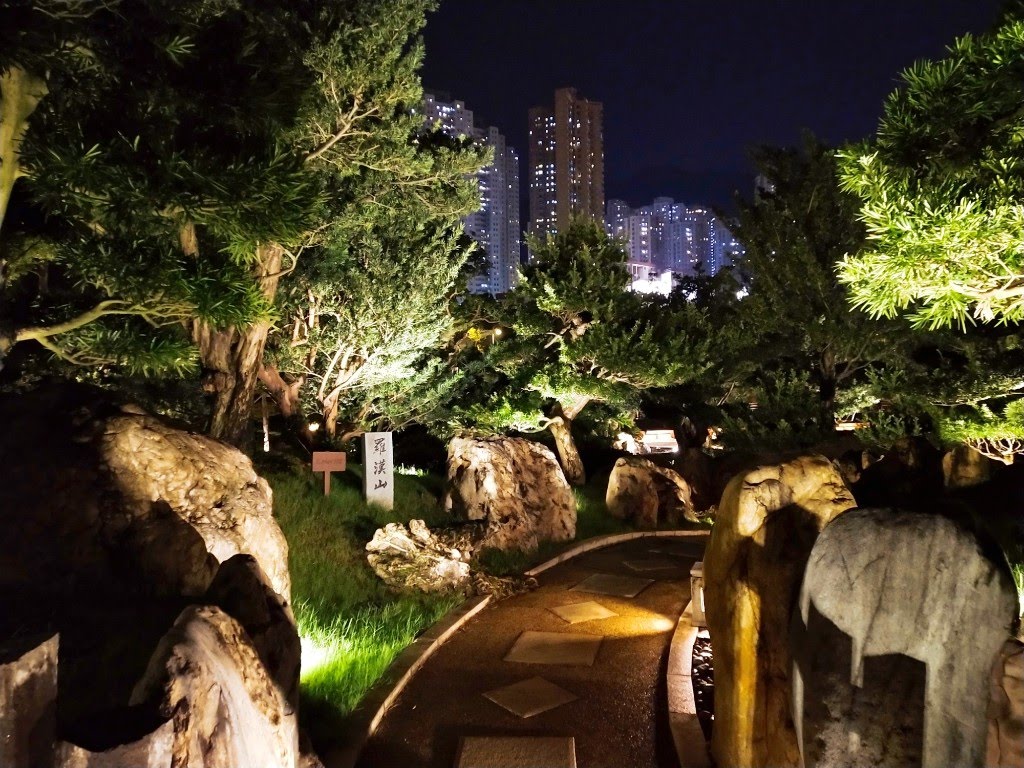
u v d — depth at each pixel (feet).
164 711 9.57
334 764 18.71
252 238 17.07
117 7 16.58
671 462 77.51
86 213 16.96
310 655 23.88
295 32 31.71
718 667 17.03
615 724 21.75
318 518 36.04
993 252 11.88
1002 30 13.02
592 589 36.65
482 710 22.67
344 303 46.68
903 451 45.62
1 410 20.93
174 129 17.62
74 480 19.52
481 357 63.05
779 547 16.03
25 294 26.37
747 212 45.55
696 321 51.67
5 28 14.20
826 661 12.62
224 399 33.30
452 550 36.09
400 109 37.70
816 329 41.68
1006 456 32.45
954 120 13.69
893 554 12.30
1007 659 10.74
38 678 8.18
